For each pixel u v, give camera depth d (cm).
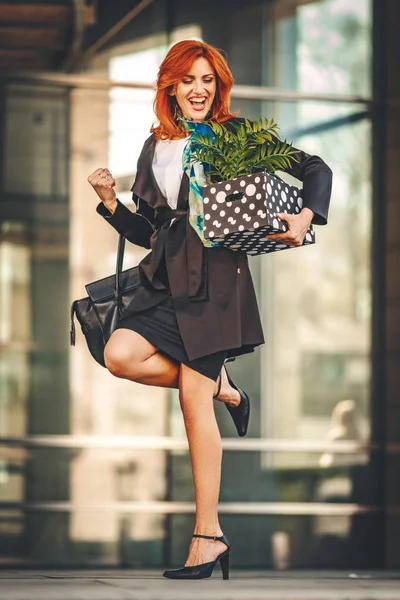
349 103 1094
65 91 1062
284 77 1089
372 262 1092
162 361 406
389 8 1101
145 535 1049
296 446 1070
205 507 403
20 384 1050
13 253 1055
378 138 1098
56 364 1055
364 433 1080
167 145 413
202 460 403
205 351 396
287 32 1090
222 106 414
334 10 1098
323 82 1093
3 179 1055
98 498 1048
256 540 1059
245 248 404
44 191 1062
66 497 1046
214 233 383
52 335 1055
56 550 1039
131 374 402
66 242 1062
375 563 1070
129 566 1043
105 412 1057
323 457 1072
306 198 394
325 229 1089
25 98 1061
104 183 421
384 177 1096
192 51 406
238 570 1044
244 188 376
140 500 1051
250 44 1084
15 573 484
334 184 1091
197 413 403
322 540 1070
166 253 402
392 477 1080
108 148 1066
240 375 1070
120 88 1066
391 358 1087
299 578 472
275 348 1075
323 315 1084
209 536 402
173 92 412
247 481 1064
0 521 1036
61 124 1062
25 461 1045
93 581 392
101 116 1066
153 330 402
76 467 1049
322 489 1072
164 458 1056
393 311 1087
